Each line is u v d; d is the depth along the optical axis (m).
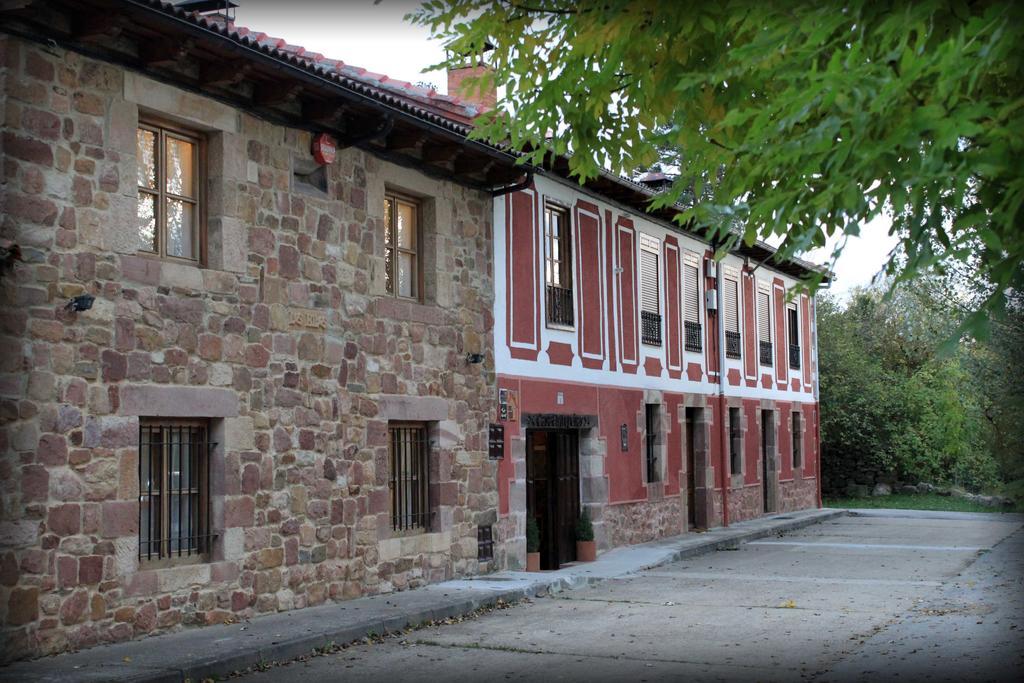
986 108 4.11
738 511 24.81
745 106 5.96
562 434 17.48
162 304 9.83
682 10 5.80
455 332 14.16
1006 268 4.34
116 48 9.46
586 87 6.54
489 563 14.69
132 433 9.45
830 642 9.89
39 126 8.80
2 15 8.55
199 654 8.71
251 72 10.50
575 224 17.95
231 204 10.68
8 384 8.46
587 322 18.12
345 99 11.37
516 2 6.95
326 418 11.77
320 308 11.77
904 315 39.88
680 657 9.23
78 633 8.85
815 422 31.53
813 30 4.75
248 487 10.70
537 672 8.62
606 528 18.27
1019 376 9.30
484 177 14.90
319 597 11.54
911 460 35.47
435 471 13.70
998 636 10.01
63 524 8.79
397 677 8.46
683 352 22.33
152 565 9.80
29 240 8.67
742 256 25.80
